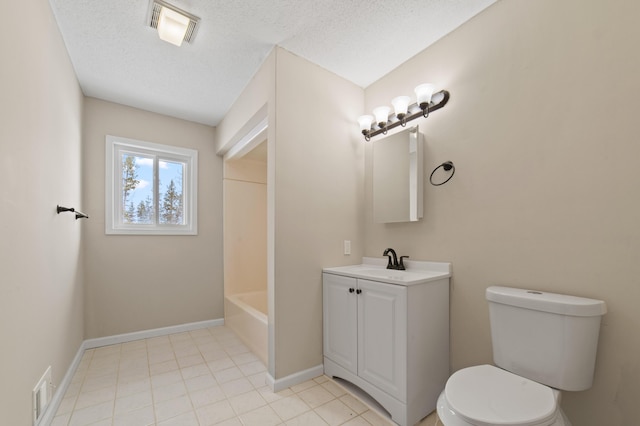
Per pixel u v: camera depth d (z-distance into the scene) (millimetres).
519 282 1477
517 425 921
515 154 1510
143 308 2846
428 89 1811
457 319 1736
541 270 1402
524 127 1479
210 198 3309
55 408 1629
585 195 1275
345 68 2236
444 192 1840
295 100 2047
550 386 1201
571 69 1326
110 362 2273
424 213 1956
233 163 3428
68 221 2012
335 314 2002
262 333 2311
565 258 1327
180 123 3135
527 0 1482
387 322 1606
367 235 2396
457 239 1760
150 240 2908
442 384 1697
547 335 1214
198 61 2145
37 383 1392
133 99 2709
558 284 1346
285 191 1967
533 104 1449
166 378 2018
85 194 2588
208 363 2258
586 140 1276
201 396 1789
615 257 1189
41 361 1446
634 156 1152
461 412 988
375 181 2250
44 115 1514
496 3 1606
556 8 1380
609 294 1199
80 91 2453
